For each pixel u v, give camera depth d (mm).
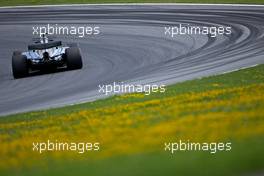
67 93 70500
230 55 83125
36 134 48094
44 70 83500
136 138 37875
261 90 54344
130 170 28078
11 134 50375
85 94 68625
